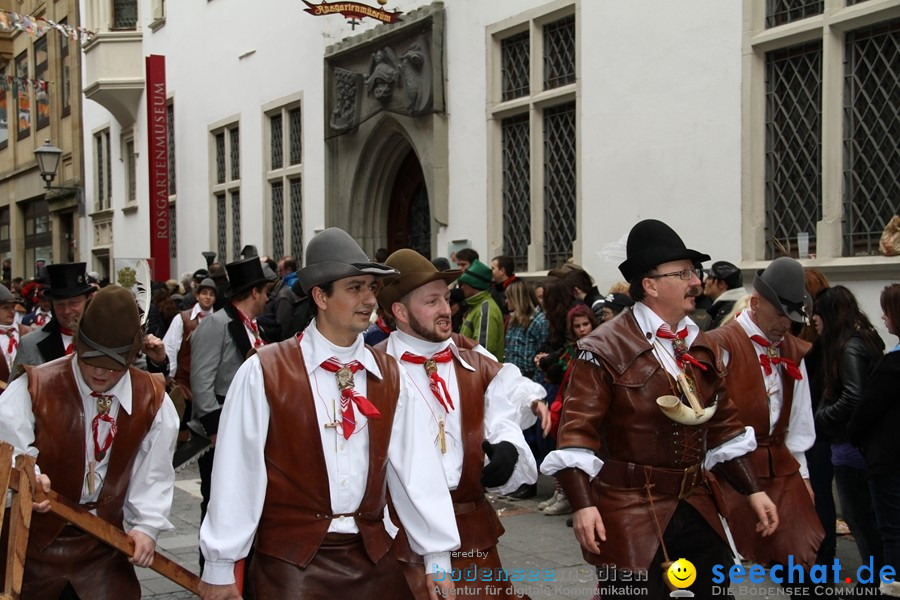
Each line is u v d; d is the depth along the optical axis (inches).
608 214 319.0
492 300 286.7
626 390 130.8
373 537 113.4
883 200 241.4
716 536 134.4
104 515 135.2
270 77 539.8
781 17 265.4
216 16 601.0
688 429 131.0
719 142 277.9
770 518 136.4
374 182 458.0
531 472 142.1
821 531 159.9
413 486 115.3
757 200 269.9
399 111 415.5
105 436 134.3
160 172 634.2
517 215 367.6
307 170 503.2
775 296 158.6
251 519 109.3
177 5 651.5
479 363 150.3
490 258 371.9
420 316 143.6
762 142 269.1
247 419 111.3
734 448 137.4
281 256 540.7
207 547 107.8
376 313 258.8
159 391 138.9
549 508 259.8
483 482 136.5
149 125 633.6
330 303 114.0
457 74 387.5
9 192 1022.4
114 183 759.7
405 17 408.5
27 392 131.6
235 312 202.4
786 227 266.7
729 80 274.5
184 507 285.6
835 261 246.8
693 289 134.5
